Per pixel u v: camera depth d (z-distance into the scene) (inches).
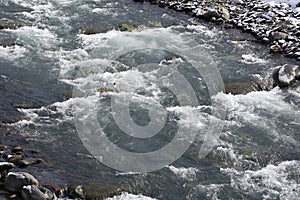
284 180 491.2
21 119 553.3
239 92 652.1
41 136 528.4
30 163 480.1
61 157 498.6
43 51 711.7
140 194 458.9
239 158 523.5
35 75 649.6
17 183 440.1
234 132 567.8
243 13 908.6
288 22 866.1
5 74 644.7
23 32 763.4
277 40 807.7
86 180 467.5
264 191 473.1
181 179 483.8
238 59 746.8
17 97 596.1
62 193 446.0
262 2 959.6
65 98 605.0
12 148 500.7
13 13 828.6
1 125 537.6
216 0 959.6
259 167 511.8
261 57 760.3
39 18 820.6
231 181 485.4
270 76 693.3
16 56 690.8
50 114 568.7
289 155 533.6
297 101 640.4
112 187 461.1
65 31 783.7
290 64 738.8
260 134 568.1
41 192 431.8
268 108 620.1
